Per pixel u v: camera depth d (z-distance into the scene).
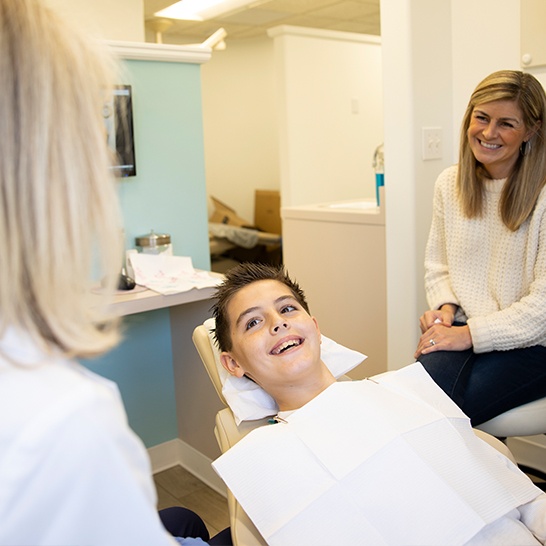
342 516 1.03
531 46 2.14
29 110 0.52
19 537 0.50
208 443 2.36
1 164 0.51
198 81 2.36
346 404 1.18
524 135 1.69
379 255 2.61
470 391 1.63
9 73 0.51
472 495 1.06
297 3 4.77
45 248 0.53
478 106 1.72
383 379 1.32
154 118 2.27
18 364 0.52
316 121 4.75
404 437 1.12
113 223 0.58
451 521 1.01
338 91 4.88
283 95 4.57
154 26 4.94
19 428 0.50
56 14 0.57
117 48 2.12
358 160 5.12
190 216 2.42
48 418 0.50
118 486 0.53
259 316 1.35
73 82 0.54
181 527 1.19
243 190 6.98
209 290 2.05
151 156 2.29
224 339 1.41
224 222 6.47
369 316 2.71
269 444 1.13
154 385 2.47
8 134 0.51
